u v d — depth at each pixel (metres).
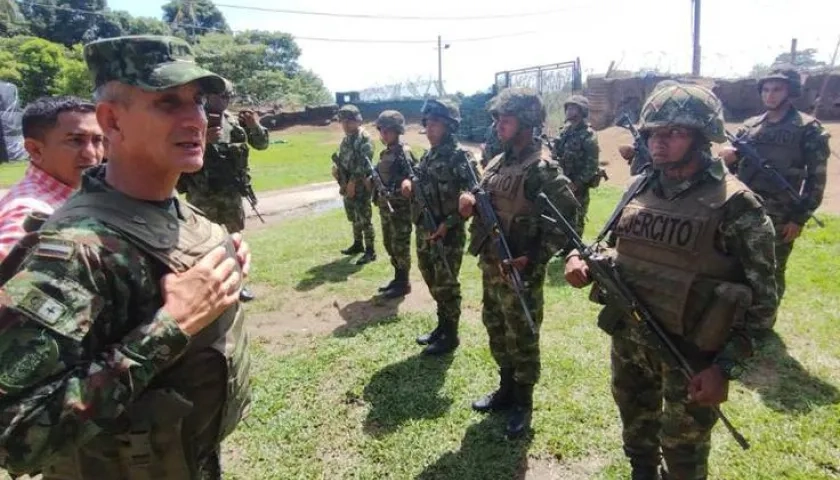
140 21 47.69
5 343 1.11
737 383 3.96
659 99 2.30
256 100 39.41
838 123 14.66
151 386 1.40
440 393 3.98
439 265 4.53
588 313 5.38
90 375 1.17
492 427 3.55
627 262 2.48
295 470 3.20
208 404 1.52
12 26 42.75
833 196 10.01
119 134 1.40
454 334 4.67
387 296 6.17
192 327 1.32
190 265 1.39
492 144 6.75
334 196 13.94
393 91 34.41
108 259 1.25
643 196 2.51
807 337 4.59
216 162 5.60
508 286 3.38
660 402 2.67
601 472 3.10
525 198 3.28
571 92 21.58
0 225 2.16
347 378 4.26
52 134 2.33
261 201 13.41
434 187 4.48
